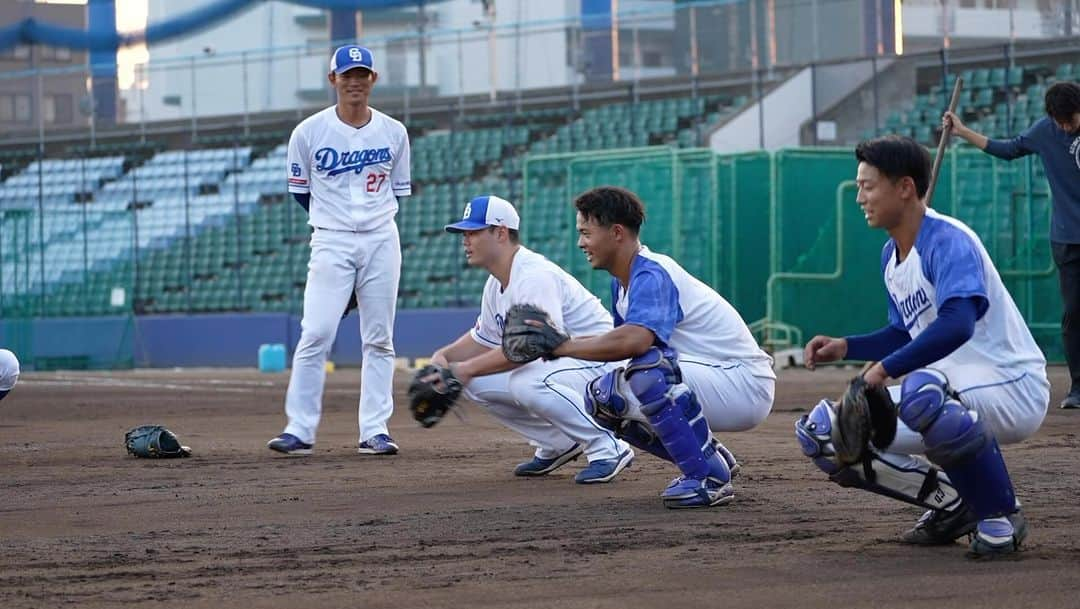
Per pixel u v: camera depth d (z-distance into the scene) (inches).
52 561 425.1
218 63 2802.7
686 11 2492.6
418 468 694.5
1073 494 550.9
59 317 2484.0
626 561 413.7
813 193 1721.2
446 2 2743.6
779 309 1700.3
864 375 406.6
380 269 786.2
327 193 784.9
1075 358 995.3
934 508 427.2
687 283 555.8
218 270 2549.2
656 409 520.1
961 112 2108.8
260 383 1754.4
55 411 1213.7
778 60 2364.7
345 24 2726.4
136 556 433.4
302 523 501.7
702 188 1755.7
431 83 2684.5
